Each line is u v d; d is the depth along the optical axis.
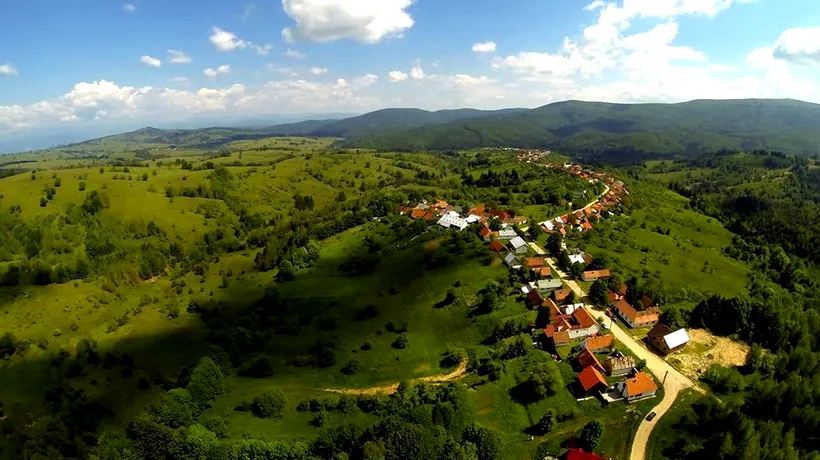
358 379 131.50
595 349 131.88
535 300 154.75
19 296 199.12
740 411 103.00
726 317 143.00
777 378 119.38
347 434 99.56
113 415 118.75
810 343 136.25
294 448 98.06
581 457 92.62
